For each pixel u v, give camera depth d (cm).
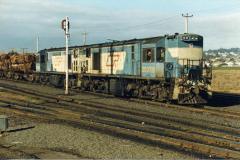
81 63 4369
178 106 2803
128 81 3538
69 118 2297
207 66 3055
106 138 1720
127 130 1870
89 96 3566
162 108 2761
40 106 2852
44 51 5294
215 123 2155
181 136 1780
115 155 1421
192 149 1536
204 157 1414
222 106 2980
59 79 4828
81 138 1717
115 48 3703
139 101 3216
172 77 3016
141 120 2225
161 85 3086
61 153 1445
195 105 3000
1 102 3097
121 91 3591
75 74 4450
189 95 2933
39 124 2091
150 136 1736
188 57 3016
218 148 1509
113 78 3772
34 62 5903
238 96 3609
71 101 3180
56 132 1853
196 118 2317
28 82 5594
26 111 2606
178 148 1555
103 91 3950
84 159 1352
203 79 3019
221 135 1803
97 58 4047
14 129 1928
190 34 3017
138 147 1546
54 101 3152
